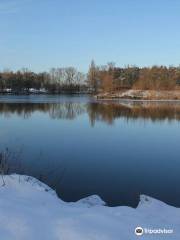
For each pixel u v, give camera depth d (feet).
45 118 109.60
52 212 19.01
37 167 43.52
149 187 37.04
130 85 308.60
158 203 24.20
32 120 103.30
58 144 61.87
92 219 18.45
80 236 16.16
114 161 48.88
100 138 69.77
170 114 127.95
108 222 18.34
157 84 281.54
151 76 296.51
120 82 312.91
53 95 330.34
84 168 44.32
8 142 63.00
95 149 57.67
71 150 56.44
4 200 19.81
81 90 363.15
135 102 215.51
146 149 58.59
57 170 42.52
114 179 39.73
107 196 34.04
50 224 17.19
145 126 91.25
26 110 138.21
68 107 159.12
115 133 77.77
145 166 46.32
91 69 335.47
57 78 364.58
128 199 33.30
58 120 104.32
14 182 23.86
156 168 45.27
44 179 38.17
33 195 22.20
